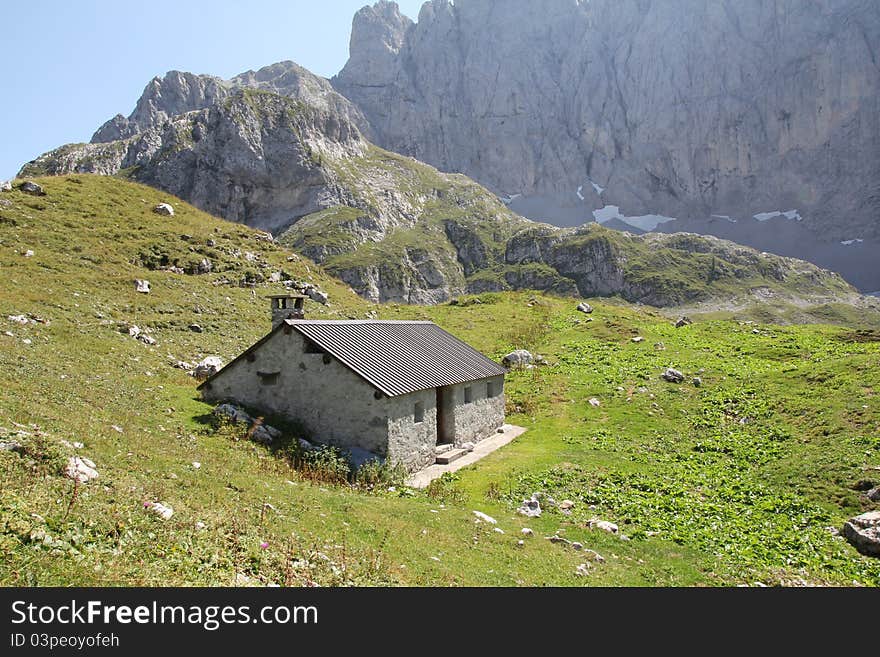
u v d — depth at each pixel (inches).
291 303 1183.6
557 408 1529.3
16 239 1759.4
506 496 962.7
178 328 1550.2
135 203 2394.2
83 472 541.6
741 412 1427.2
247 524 556.7
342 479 901.8
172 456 734.5
